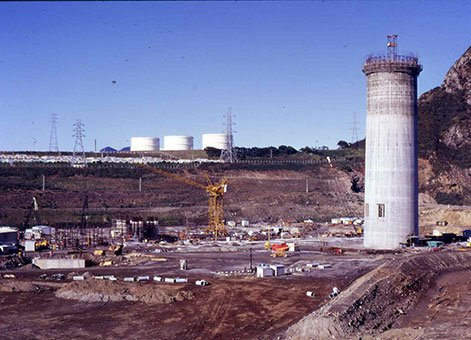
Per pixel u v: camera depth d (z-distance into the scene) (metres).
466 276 70.69
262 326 49.62
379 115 98.06
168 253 100.12
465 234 117.50
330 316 46.06
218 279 72.50
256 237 124.00
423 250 94.19
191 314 54.19
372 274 64.88
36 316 54.16
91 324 51.19
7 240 111.62
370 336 43.47
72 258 89.12
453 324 48.28
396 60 96.38
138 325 50.66
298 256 93.19
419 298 58.50
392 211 97.81
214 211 134.88
